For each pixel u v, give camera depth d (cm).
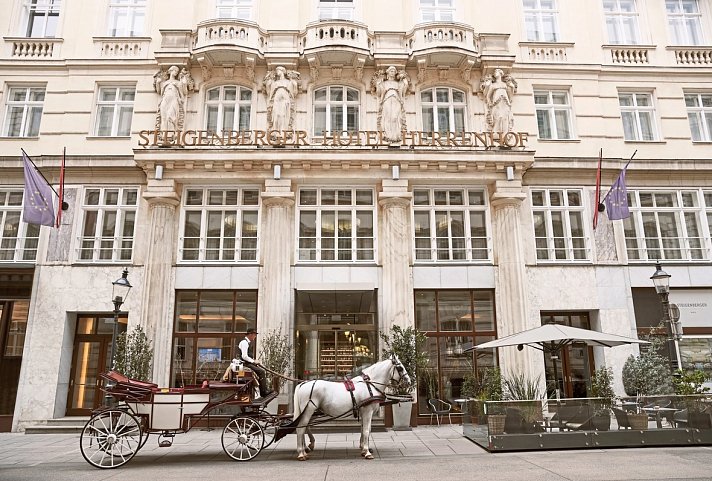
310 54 1748
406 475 834
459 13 1908
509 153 1673
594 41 1908
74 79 1783
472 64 1788
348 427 1414
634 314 1659
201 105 1770
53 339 1571
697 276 1689
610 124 1823
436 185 1734
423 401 1577
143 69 1797
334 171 1673
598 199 1641
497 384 1249
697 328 1662
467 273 1669
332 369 1572
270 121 1720
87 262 1638
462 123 1820
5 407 1551
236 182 1692
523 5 1947
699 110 1884
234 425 1038
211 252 1684
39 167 1681
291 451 1100
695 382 1213
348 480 798
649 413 1109
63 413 1559
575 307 1652
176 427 958
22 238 1669
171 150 1627
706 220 1752
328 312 1611
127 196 1711
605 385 1252
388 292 1606
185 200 1705
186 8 1845
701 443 1102
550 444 1074
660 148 1808
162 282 1597
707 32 1956
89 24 1848
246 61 1752
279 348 1478
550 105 1841
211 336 1609
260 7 1867
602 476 806
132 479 818
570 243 1716
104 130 1781
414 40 1814
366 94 1797
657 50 1909
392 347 1469
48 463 984
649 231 1753
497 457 998
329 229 1711
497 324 1638
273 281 1593
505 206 1681
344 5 1903
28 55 1823
